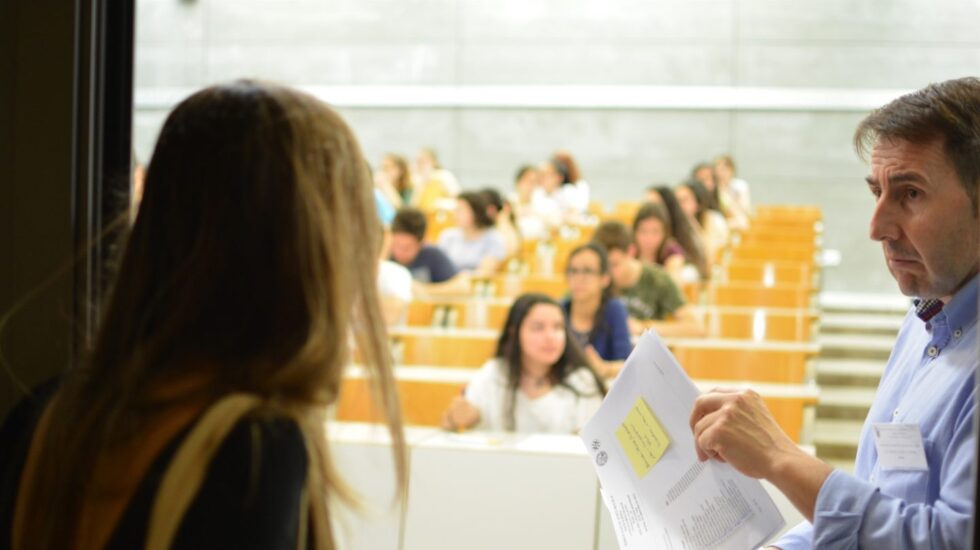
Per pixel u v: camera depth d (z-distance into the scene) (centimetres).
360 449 204
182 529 68
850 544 98
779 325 498
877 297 807
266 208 75
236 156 76
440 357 429
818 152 952
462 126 1016
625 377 125
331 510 80
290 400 73
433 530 212
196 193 76
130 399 73
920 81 938
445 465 215
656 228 552
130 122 132
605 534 210
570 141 1003
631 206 895
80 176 125
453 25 1016
